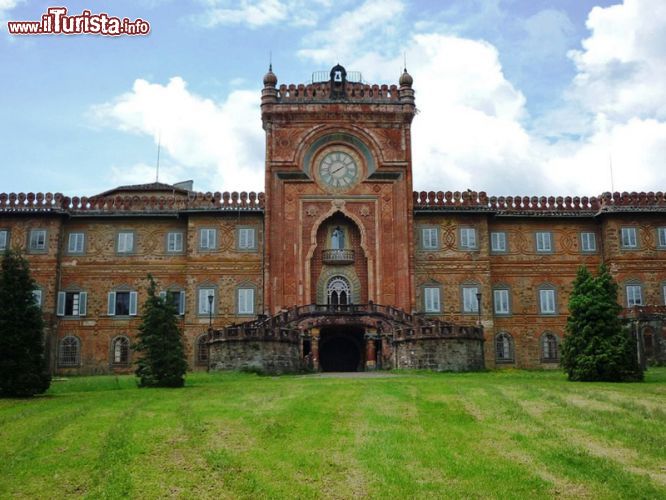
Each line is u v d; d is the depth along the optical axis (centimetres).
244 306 5547
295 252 5491
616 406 2591
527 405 2588
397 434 2109
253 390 3091
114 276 5650
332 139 5666
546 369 5588
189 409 2500
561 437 2097
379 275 5484
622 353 3666
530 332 5700
